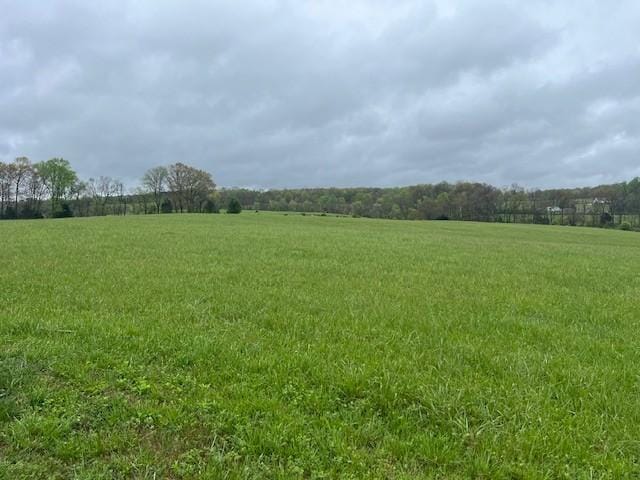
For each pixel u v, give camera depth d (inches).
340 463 138.3
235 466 135.7
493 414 170.1
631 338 278.7
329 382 192.9
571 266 672.4
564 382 200.8
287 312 317.1
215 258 631.2
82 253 643.5
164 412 162.4
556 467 139.7
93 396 174.1
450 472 137.3
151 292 375.2
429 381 195.5
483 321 309.9
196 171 4133.9
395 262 651.5
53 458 137.4
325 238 1103.6
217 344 235.8
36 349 213.0
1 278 420.8
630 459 144.8
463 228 2369.6
